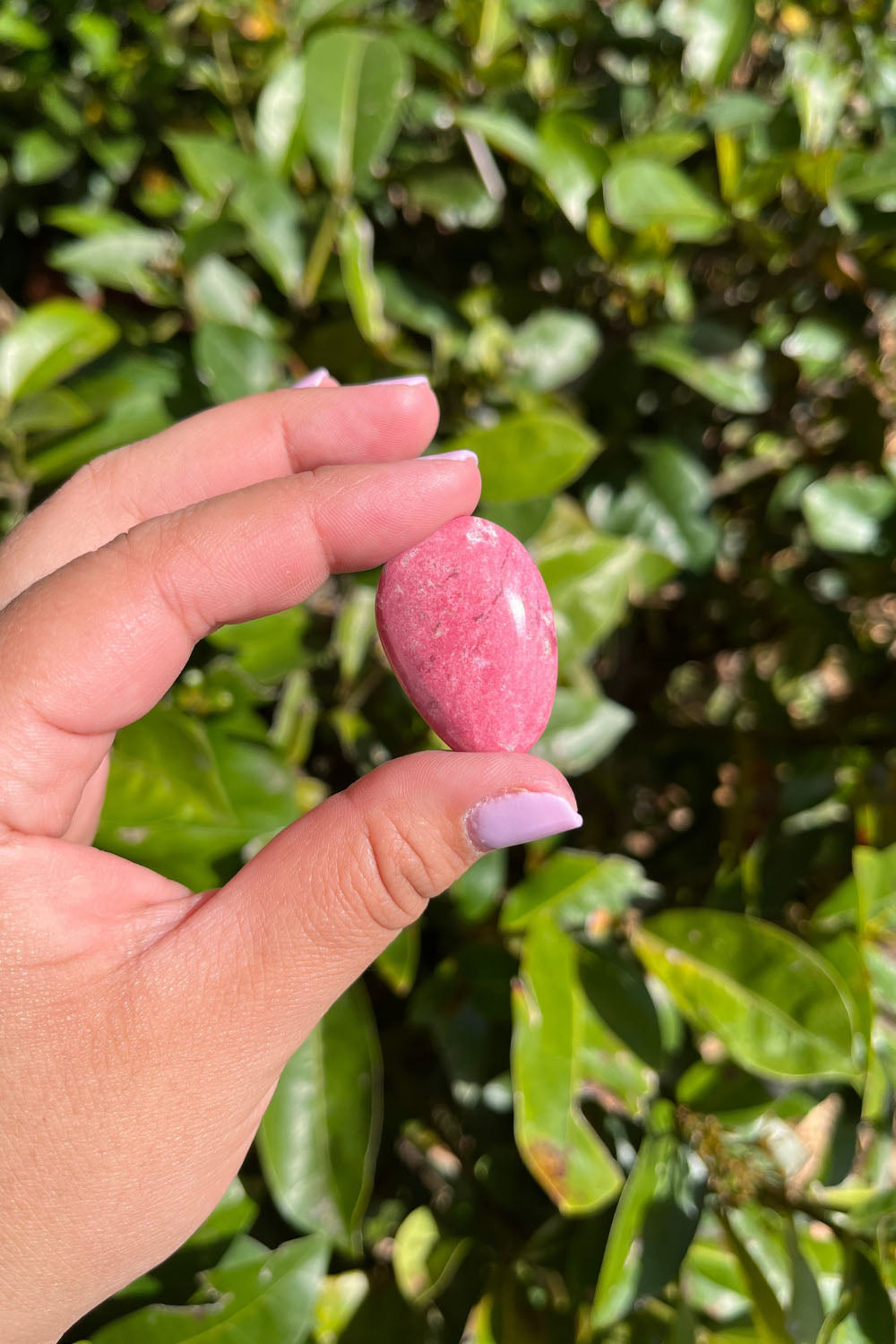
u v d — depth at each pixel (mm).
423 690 134
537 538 194
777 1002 163
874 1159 191
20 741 119
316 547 136
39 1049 113
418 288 207
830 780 220
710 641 308
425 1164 224
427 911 202
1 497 204
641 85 238
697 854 265
